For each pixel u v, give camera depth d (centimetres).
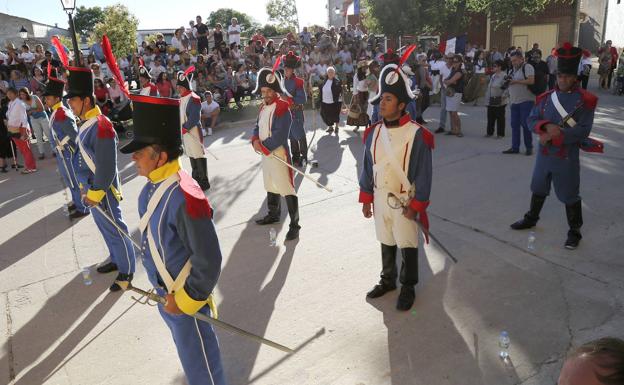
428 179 376
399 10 2272
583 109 463
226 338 386
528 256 484
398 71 362
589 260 468
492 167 795
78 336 408
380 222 404
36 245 609
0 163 1034
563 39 2531
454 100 1029
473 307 405
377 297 430
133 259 483
